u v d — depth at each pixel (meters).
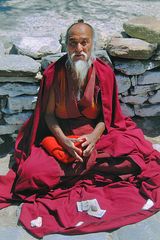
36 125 3.80
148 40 4.34
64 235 3.19
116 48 4.19
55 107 3.81
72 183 3.64
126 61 4.23
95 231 3.22
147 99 4.42
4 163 4.02
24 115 4.13
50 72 3.71
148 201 3.44
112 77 3.84
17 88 4.02
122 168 3.65
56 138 3.73
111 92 3.85
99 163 3.67
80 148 3.64
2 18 5.89
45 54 4.26
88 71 3.71
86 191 3.56
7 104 4.08
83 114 3.81
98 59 3.84
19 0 6.74
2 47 4.44
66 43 3.62
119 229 3.24
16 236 3.20
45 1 6.68
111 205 3.43
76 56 3.58
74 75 3.64
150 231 3.23
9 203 3.53
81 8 6.30
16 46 4.31
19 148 3.89
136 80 4.30
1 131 4.17
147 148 3.81
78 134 3.80
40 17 5.93
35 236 3.20
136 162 3.62
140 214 3.33
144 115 4.49
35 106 3.93
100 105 3.84
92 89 3.71
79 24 3.60
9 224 3.33
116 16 5.96
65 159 3.62
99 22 5.71
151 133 4.42
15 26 5.59
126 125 4.04
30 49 4.24
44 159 3.59
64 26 5.59
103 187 3.61
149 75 4.30
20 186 3.54
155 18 4.71
